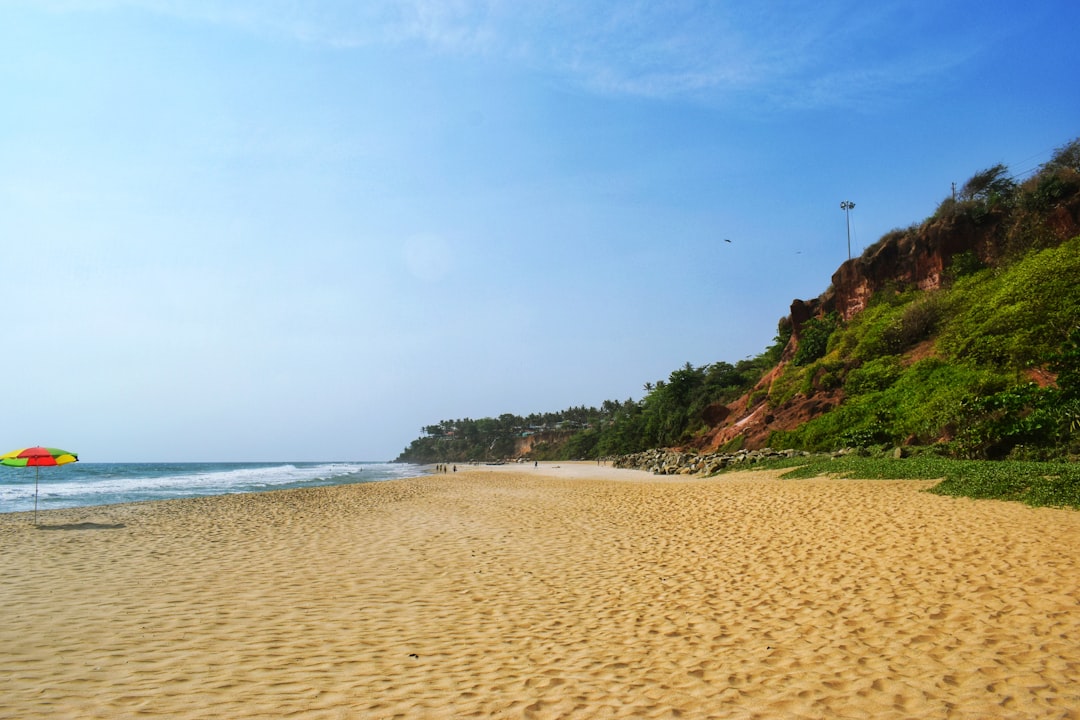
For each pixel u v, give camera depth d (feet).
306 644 19.84
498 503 69.92
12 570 31.83
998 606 20.94
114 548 39.17
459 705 15.03
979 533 31.55
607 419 440.45
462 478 148.77
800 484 60.54
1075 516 33.47
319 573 31.17
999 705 14.21
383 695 15.64
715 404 178.09
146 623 22.02
